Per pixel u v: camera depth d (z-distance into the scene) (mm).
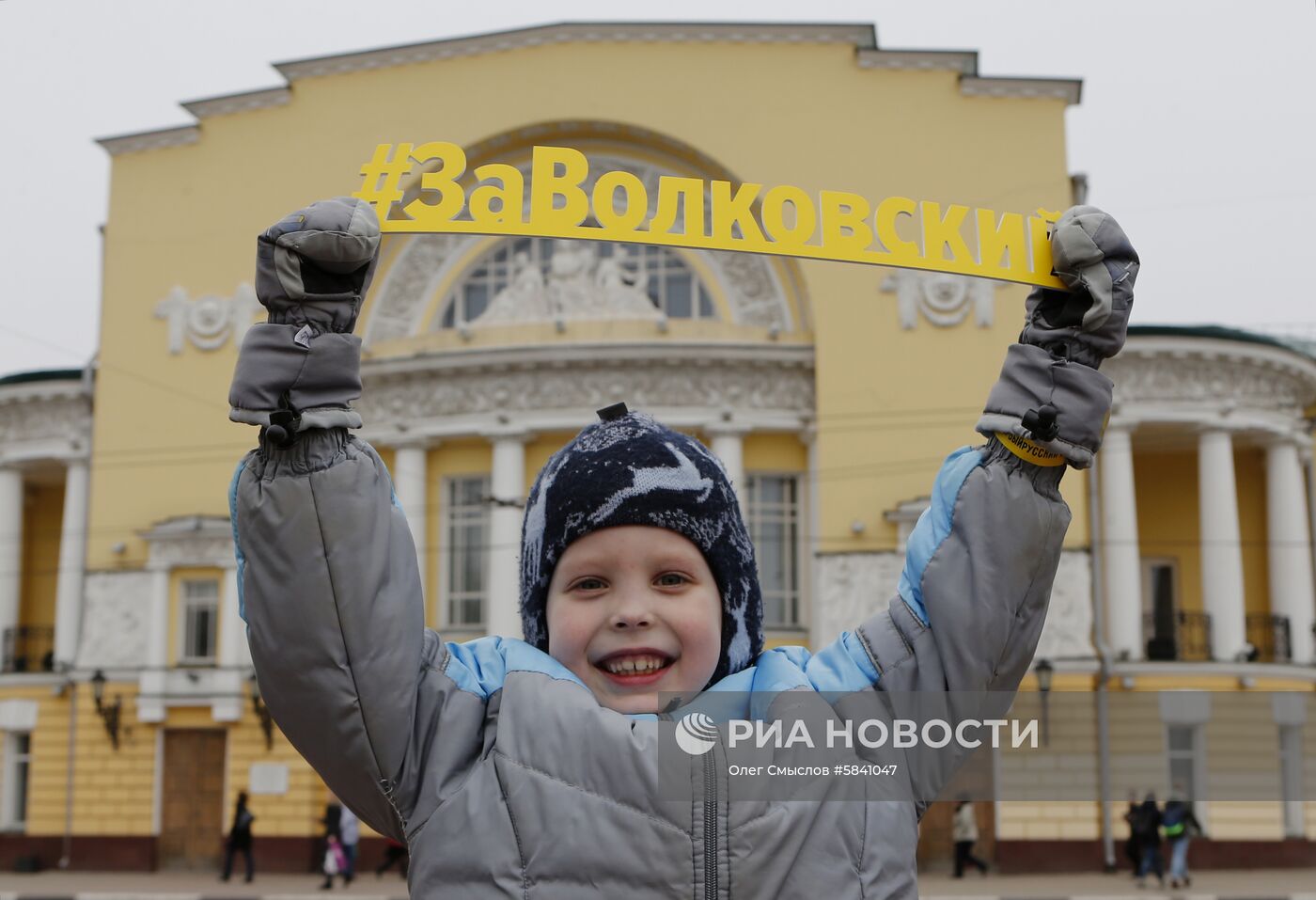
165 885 24422
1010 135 26984
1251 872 23578
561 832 2281
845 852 2330
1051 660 24922
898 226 2396
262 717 26578
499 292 28500
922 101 27203
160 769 27266
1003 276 2408
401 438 27312
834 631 25875
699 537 2564
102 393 28875
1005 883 22656
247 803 26484
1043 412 2387
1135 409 26562
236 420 2291
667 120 27641
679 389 26734
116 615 27984
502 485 26656
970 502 2496
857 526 25969
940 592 2486
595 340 26641
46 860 27359
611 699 2518
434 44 28344
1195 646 27766
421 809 2400
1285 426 27625
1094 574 25328
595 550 2543
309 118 28797
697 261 27812
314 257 2281
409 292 28578
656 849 2260
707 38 27781
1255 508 29812
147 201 29281
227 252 28797
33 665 31109
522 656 2543
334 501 2320
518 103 28047
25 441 29969
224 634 27156
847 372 26484
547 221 2361
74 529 29625
